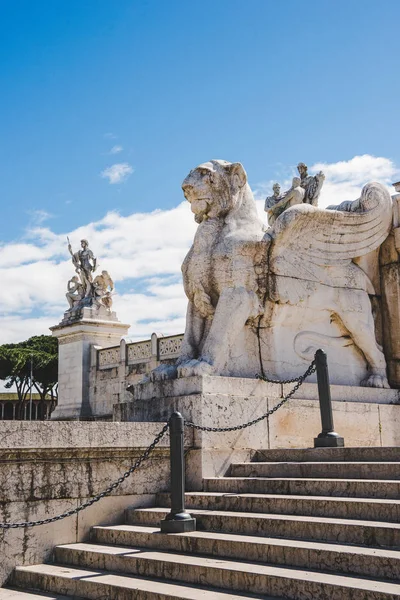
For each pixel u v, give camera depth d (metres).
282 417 7.38
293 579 4.11
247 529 5.27
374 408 8.09
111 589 4.73
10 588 5.47
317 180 14.98
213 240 7.86
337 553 4.30
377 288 9.02
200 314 7.96
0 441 5.59
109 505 6.29
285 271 7.86
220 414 6.89
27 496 5.79
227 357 7.43
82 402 26.12
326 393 6.84
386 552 4.21
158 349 23.69
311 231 8.16
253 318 7.70
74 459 6.12
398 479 5.50
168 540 5.38
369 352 8.48
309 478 6.07
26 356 46.03
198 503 6.13
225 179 8.00
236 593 4.32
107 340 27.30
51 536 5.88
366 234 8.64
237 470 6.74
